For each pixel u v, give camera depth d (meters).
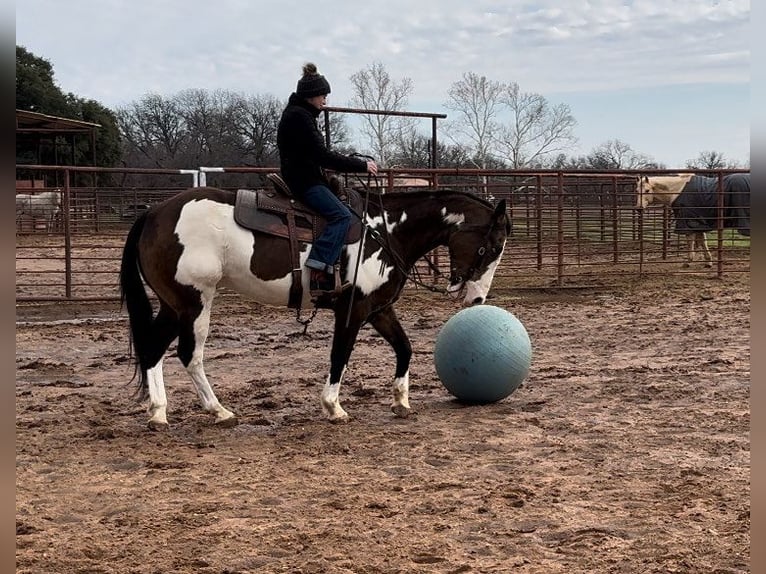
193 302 6.53
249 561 4.07
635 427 6.77
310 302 6.82
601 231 19.55
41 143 39.97
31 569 3.96
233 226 6.49
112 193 24.45
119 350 10.80
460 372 7.52
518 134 48.81
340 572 3.91
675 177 18.19
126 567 4.00
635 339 11.32
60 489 5.29
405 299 15.19
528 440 6.41
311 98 6.70
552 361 9.87
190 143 65.94
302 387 8.55
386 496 5.09
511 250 21.16
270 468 5.72
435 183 15.59
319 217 6.70
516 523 4.58
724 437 6.43
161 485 5.35
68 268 13.98
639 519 4.62
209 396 6.81
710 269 18.48
